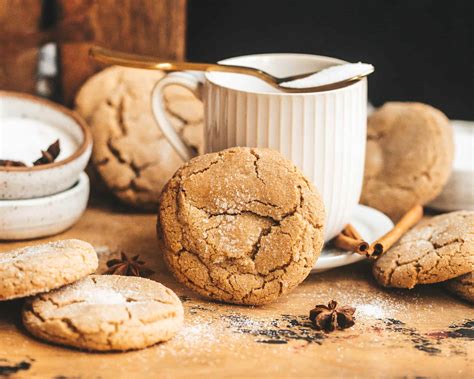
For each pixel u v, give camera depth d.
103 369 0.56
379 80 0.90
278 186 0.62
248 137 0.63
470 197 0.74
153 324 0.57
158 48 0.79
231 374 0.56
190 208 0.62
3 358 0.56
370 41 0.89
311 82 0.64
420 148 0.73
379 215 0.71
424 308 0.62
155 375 0.55
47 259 0.58
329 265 0.64
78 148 0.70
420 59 0.90
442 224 0.67
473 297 0.62
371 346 0.58
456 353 0.58
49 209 0.68
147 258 0.68
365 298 0.63
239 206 0.62
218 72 0.67
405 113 0.75
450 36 0.88
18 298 0.61
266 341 0.59
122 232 0.71
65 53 0.79
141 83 0.76
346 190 0.65
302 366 0.56
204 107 0.66
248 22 0.88
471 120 0.90
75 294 0.59
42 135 0.72
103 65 0.79
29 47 0.78
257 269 0.61
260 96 0.63
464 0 0.87
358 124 0.64
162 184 0.74
